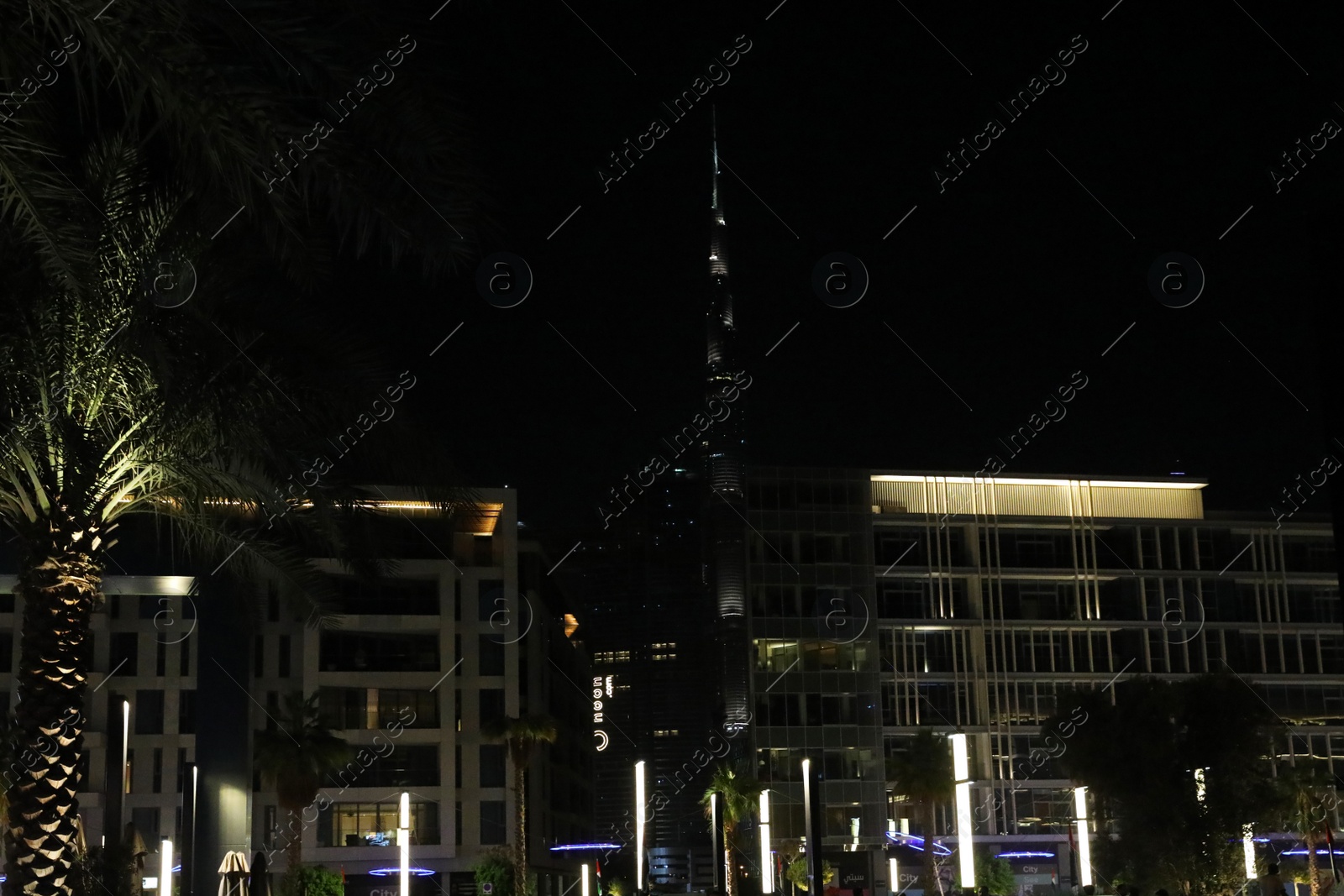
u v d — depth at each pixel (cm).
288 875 6788
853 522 10275
